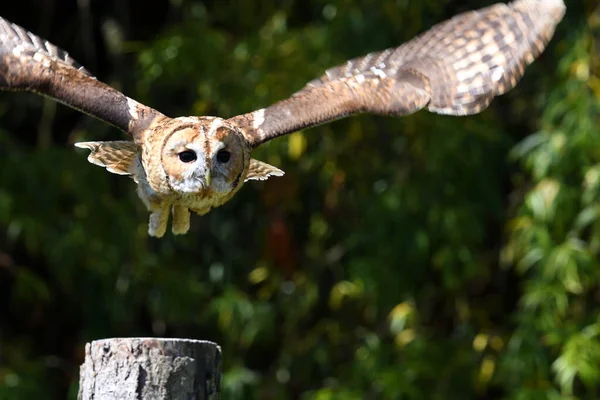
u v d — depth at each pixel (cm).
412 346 1402
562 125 1347
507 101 1501
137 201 1455
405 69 855
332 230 1482
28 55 810
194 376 740
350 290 1419
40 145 1464
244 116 841
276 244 1458
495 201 1427
